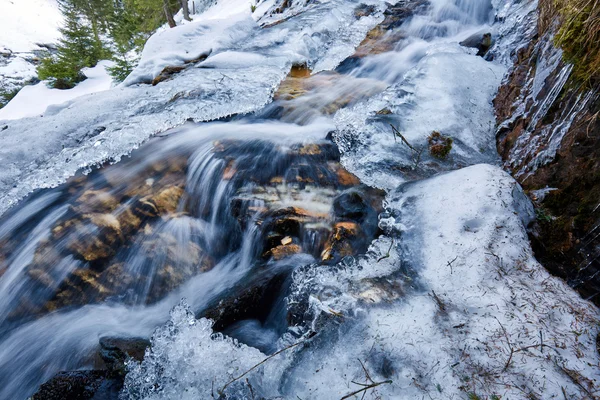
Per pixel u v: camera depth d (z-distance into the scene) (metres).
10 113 14.72
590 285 2.21
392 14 8.37
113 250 3.74
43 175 4.77
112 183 4.54
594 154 2.43
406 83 4.88
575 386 1.68
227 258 3.76
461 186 2.91
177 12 25.62
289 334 2.48
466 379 1.80
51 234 3.95
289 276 3.18
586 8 2.62
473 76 4.70
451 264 2.42
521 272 2.28
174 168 4.67
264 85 6.26
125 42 20.00
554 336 1.90
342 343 2.15
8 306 3.47
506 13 5.93
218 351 2.43
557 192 2.65
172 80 7.06
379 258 2.77
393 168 3.86
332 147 4.63
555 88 3.02
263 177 4.22
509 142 3.61
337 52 7.47
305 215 3.64
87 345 2.98
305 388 2.01
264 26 10.05
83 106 6.70
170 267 3.61
